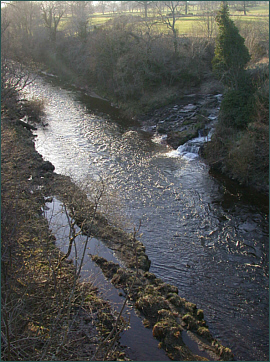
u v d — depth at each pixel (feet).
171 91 177.27
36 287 46.47
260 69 127.24
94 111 172.96
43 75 239.91
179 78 183.73
